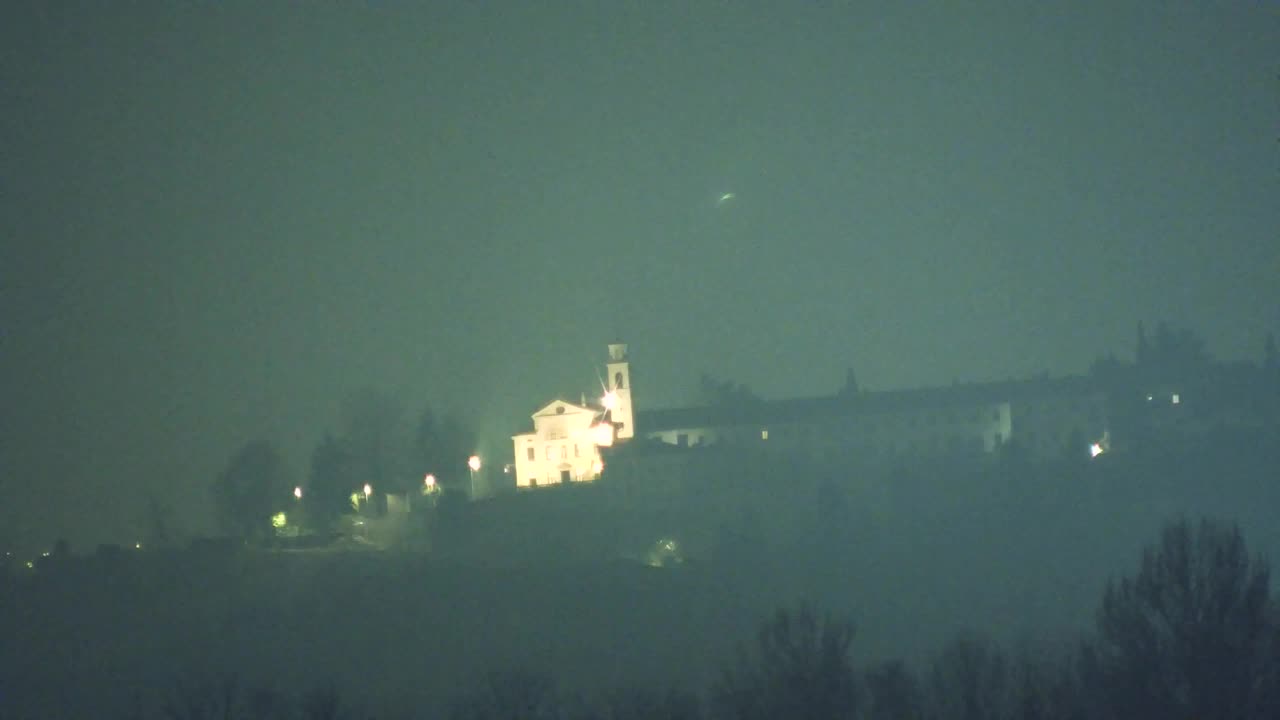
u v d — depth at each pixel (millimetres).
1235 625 95750
